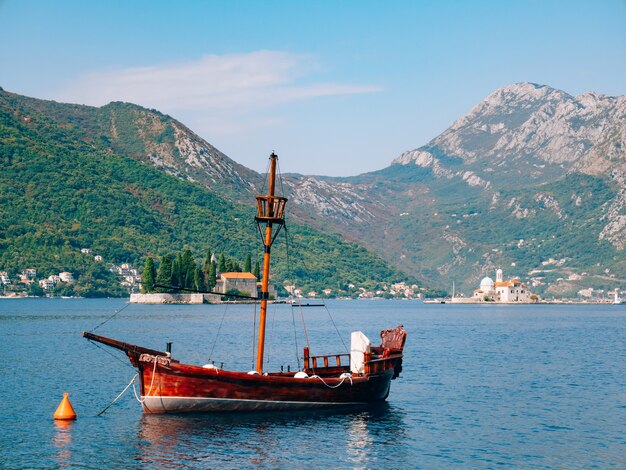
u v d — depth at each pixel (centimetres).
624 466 4712
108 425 5588
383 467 4644
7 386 7506
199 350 11812
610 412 6431
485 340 15438
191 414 5700
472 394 7362
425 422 5925
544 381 8400
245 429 5450
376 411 6338
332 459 4794
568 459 4866
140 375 5544
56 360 9994
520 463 4762
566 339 15962
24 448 4931
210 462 4669
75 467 4534
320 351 12012
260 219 6369
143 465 4588
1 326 18950
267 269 6350
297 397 5959
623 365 10188
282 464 4662
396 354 6912
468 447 5144
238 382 5672
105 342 5428
